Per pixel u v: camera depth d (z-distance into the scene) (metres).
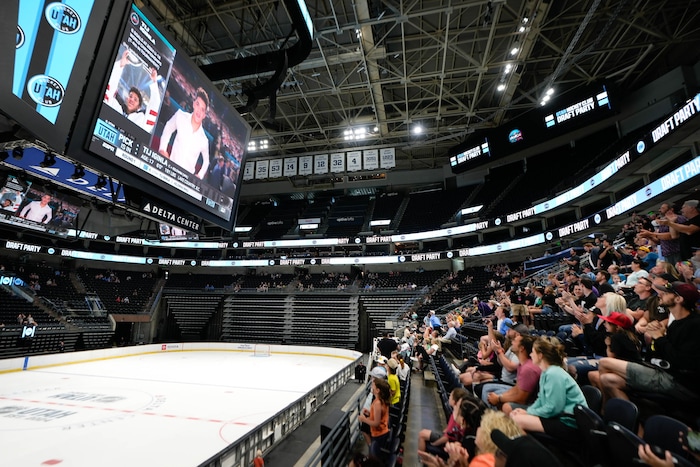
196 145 7.12
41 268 32.53
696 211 6.09
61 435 8.77
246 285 37.59
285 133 28.97
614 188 20.69
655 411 3.13
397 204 38.97
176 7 17.78
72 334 26.50
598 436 2.50
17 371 18.12
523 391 3.70
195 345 29.12
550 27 18.59
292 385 15.70
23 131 4.31
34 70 3.90
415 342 16.56
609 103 21.62
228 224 8.37
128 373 18.12
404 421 6.57
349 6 17.81
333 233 37.69
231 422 10.14
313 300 33.41
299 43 11.16
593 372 3.95
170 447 8.14
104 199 8.15
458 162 30.70
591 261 10.73
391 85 24.72
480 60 21.86
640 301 5.54
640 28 17.78
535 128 25.42
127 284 36.47
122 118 5.31
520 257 29.23
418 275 34.28
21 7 3.76
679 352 2.96
